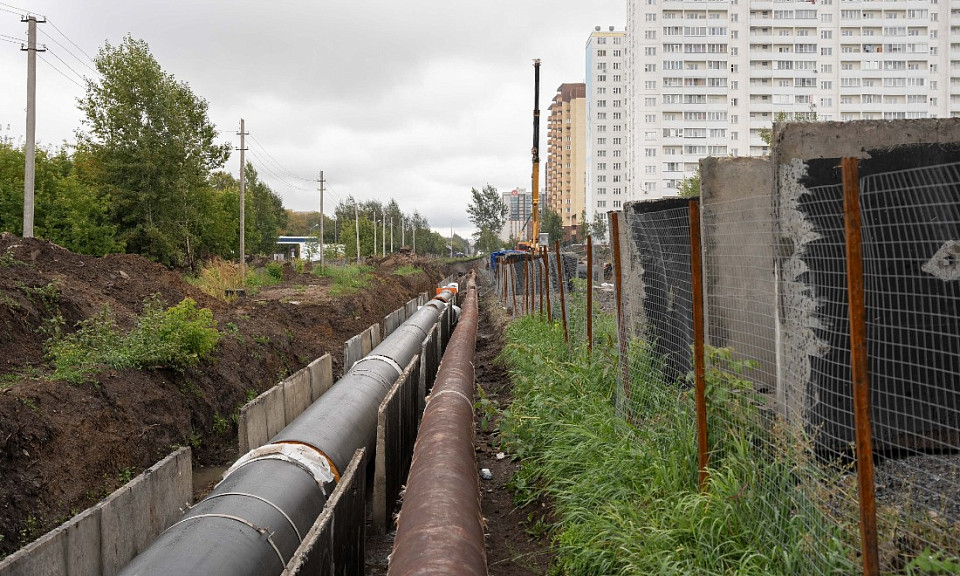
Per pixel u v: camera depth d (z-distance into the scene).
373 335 18.03
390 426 8.28
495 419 11.51
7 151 27.75
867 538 3.48
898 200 5.61
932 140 5.87
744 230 6.80
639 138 86.94
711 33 85.69
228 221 48.06
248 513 5.50
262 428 9.71
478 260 122.56
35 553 4.90
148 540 6.55
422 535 4.27
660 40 85.62
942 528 4.04
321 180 49.28
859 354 3.48
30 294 11.64
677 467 5.69
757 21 86.06
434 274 66.94
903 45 86.25
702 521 4.77
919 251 5.57
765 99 87.12
